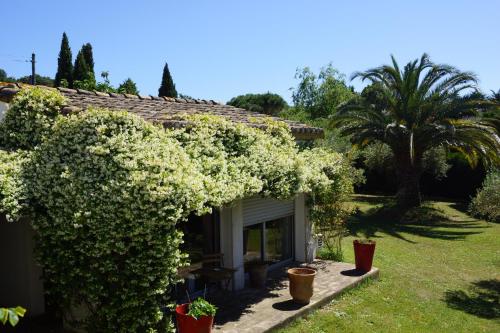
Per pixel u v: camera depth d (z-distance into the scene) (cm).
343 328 830
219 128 920
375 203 2783
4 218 830
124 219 594
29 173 698
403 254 1552
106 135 701
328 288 1011
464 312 1003
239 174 819
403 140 2333
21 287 819
